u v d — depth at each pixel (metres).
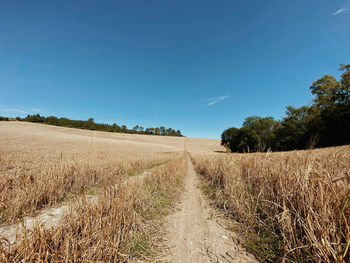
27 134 32.00
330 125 20.53
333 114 20.05
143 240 2.20
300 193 1.93
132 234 2.22
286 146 25.98
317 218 1.58
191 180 7.62
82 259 1.51
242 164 4.83
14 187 3.65
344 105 19.83
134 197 3.06
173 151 38.09
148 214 3.07
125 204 2.42
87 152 16.28
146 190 3.97
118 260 1.72
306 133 23.05
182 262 1.83
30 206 3.02
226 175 4.44
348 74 20.11
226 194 3.88
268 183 2.88
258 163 3.95
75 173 4.85
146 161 11.91
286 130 27.33
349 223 1.43
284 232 1.87
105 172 6.01
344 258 1.28
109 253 1.63
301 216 1.85
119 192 2.73
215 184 5.28
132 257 1.85
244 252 1.99
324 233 1.42
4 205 2.80
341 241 1.39
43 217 2.88
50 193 3.52
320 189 1.66
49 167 4.71
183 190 5.47
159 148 40.69
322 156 4.32
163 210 3.47
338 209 1.55
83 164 5.92
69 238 1.53
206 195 4.81
